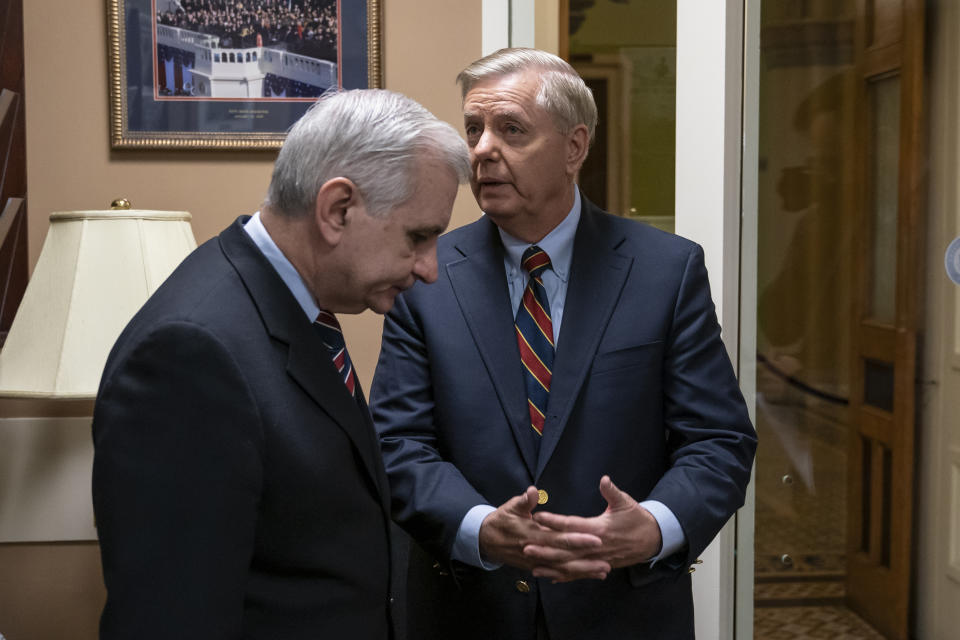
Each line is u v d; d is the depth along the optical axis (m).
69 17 2.25
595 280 1.46
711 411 1.42
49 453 2.23
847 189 1.81
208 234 2.32
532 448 1.41
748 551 1.91
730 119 1.83
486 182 1.40
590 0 2.28
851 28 1.78
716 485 1.36
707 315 1.46
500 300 1.47
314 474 0.99
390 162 1.00
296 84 2.29
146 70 2.26
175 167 2.30
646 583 1.35
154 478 0.88
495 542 1.27
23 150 2.24
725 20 1.81
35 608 2.27
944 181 1.72
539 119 1.38
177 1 2.25
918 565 1.81
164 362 0.91
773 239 1.85
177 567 0.87
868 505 1.84
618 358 1.42
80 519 2.24
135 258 1.88
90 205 2.29
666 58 2.25
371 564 1.08
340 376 1.07
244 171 2.31
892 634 1.84
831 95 1.80
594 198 2.32
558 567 1.25
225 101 2.28
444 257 1.53
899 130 1.75
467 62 2.33
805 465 1.87
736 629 1.93
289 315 1.02
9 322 2.18
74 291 1.86
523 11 2.32
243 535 0.92
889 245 1.78
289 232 1.04
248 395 0.93
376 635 1.08
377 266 1.03
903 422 1.80
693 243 1.51
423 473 1.38
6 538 2.23
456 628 1.44
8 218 2.17
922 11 1.72
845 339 1.83
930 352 1.76
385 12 2.31
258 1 2.27
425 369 1.48
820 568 1.89
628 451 1.42
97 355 1.83
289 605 0.99
